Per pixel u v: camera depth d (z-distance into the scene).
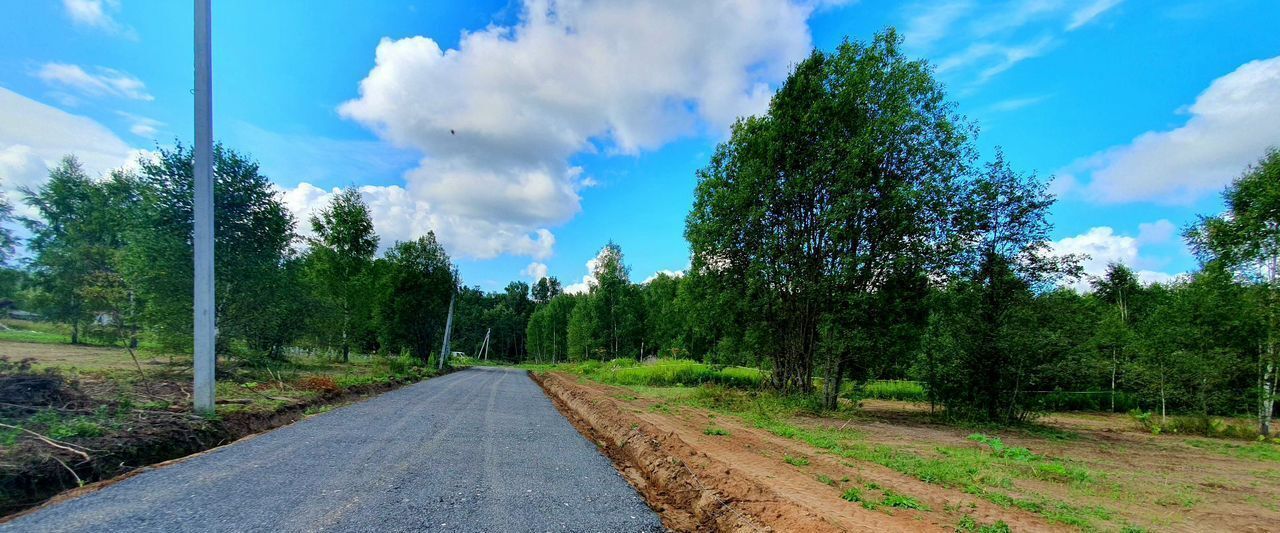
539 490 6.30
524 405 16.50
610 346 57.16
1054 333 15.87
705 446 9.56
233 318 16.91
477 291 119.00
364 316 34.00
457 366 50.66
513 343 107.31
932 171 17.39
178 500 5.22
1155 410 23.09
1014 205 16.47
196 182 10.00
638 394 21.75
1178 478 8.55
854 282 18.03
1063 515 5.68
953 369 16.75
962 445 11.70
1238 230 16.34
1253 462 10.83
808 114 18.33
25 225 16.81
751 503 5.84
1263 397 16.05
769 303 19.75
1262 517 6.16
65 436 6.71
